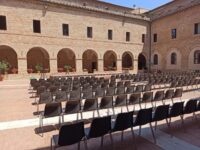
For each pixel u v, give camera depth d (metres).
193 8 25.03
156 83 13.76
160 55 30.44
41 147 4.86
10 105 9.40
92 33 25.91
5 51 24.00
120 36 28.45
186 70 26.23
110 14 27.28
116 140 5.26
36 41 22.03
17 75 21.09
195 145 4.92
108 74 26.61
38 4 21.95
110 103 7.25
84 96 8.81
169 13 28.30
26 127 6.34
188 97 10.96
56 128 6.23
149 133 5.72
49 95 8.00
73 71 25.06
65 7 23.70
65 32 24.12
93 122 4.33
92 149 4.74
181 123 6.54
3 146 4.92
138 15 30.95
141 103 8.70
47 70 23.70
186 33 26.08
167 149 4.72
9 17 20.39
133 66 30.17
